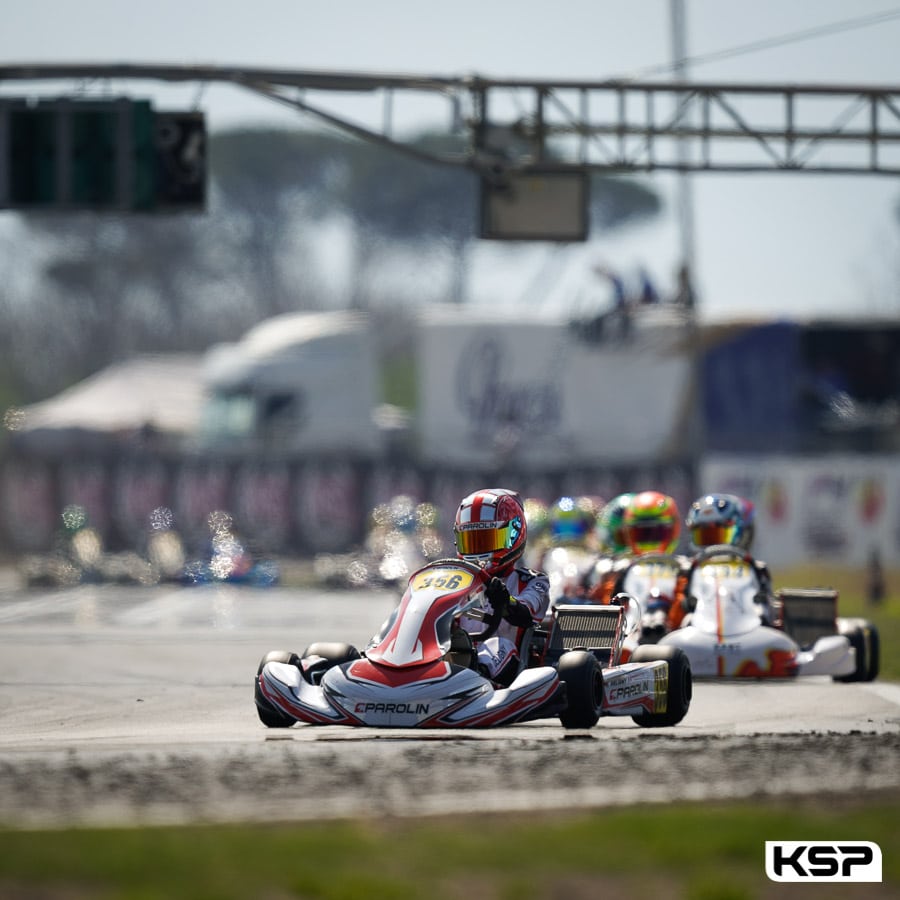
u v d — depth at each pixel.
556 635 43.31
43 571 183.00
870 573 141.25
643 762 33.31
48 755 34.75
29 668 66.88
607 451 189.50
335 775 30.91
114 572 187.12
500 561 41.56
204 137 88.12
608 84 91.31
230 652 77.38
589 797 28.61
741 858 23.17
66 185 87.50
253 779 30.34
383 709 37.12
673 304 190.25
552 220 92.88
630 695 41.09
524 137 92.81
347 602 143.25
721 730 41.94
